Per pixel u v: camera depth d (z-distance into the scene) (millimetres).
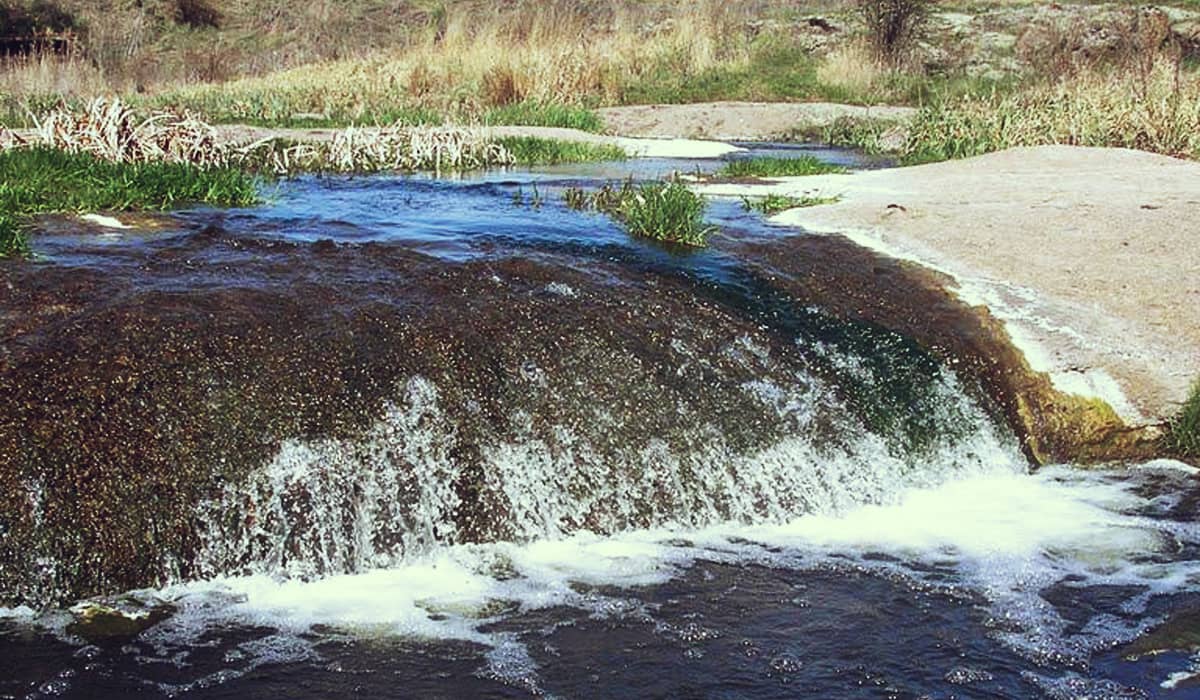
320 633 4520
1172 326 7445
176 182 9547
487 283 6672
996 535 5711
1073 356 7188
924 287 7930
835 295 7637
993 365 7141
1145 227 8961
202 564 4840
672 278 7316
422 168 14352
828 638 4625
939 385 6863
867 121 21266
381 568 5094
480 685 4207
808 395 6441
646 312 6695
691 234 8422
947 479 6402
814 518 5887
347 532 5090
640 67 25047
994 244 8719
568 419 5797
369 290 6348
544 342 6133
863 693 4246
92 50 27625
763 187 11508
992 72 25625
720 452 5965
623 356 6227
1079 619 4855
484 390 5730
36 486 4715
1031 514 5992
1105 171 11953
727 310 7012
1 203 7941
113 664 4238
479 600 4844
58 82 22094
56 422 4926
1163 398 6961
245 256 6906
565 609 4793
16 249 6598
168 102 20312
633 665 4379
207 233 7469
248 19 36469
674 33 26578
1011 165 12594
